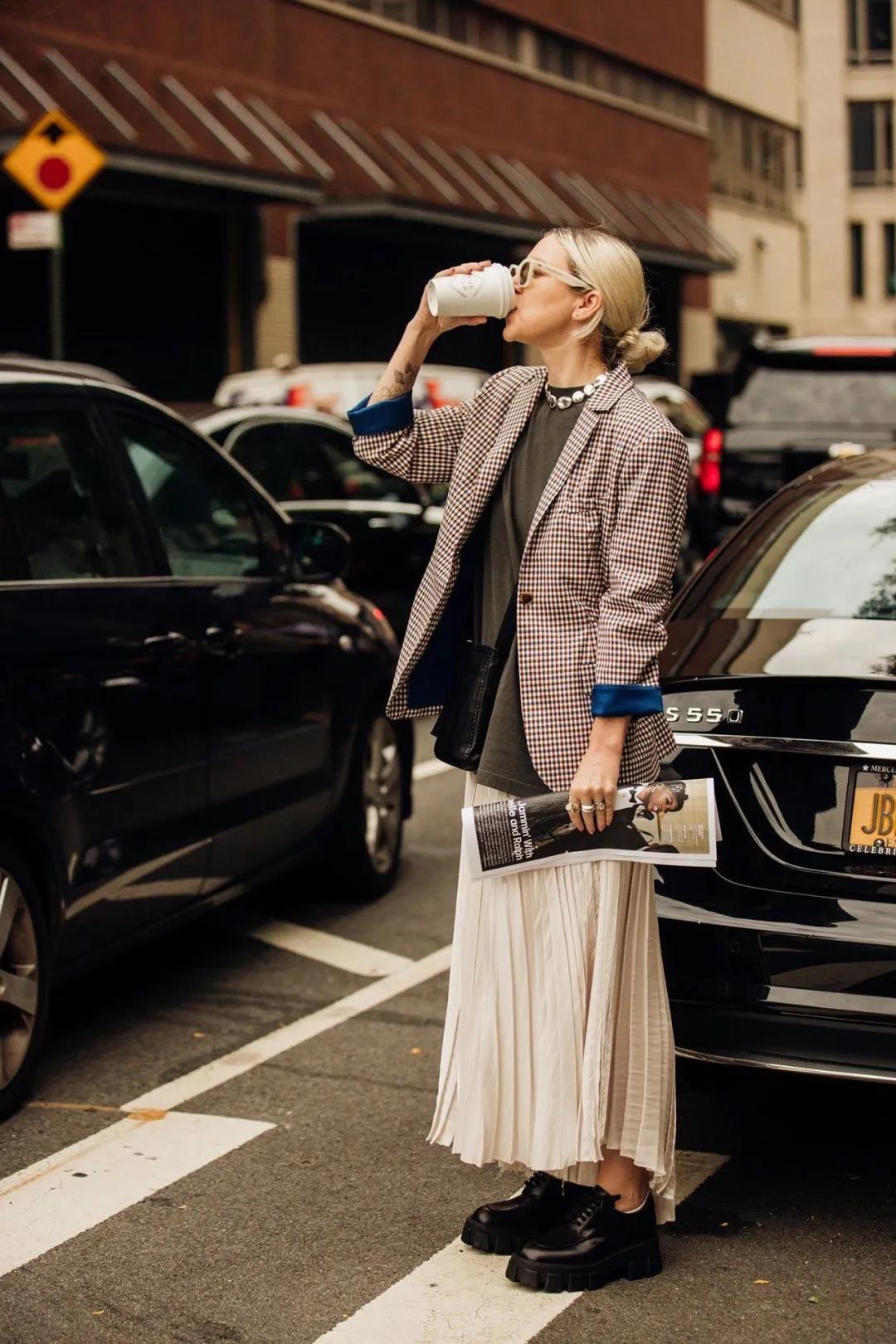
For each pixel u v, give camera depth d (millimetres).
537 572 3189
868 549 4211
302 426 10492
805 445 11523
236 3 23828
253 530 5598
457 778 8633
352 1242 3574
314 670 5715
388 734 6359
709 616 4156
